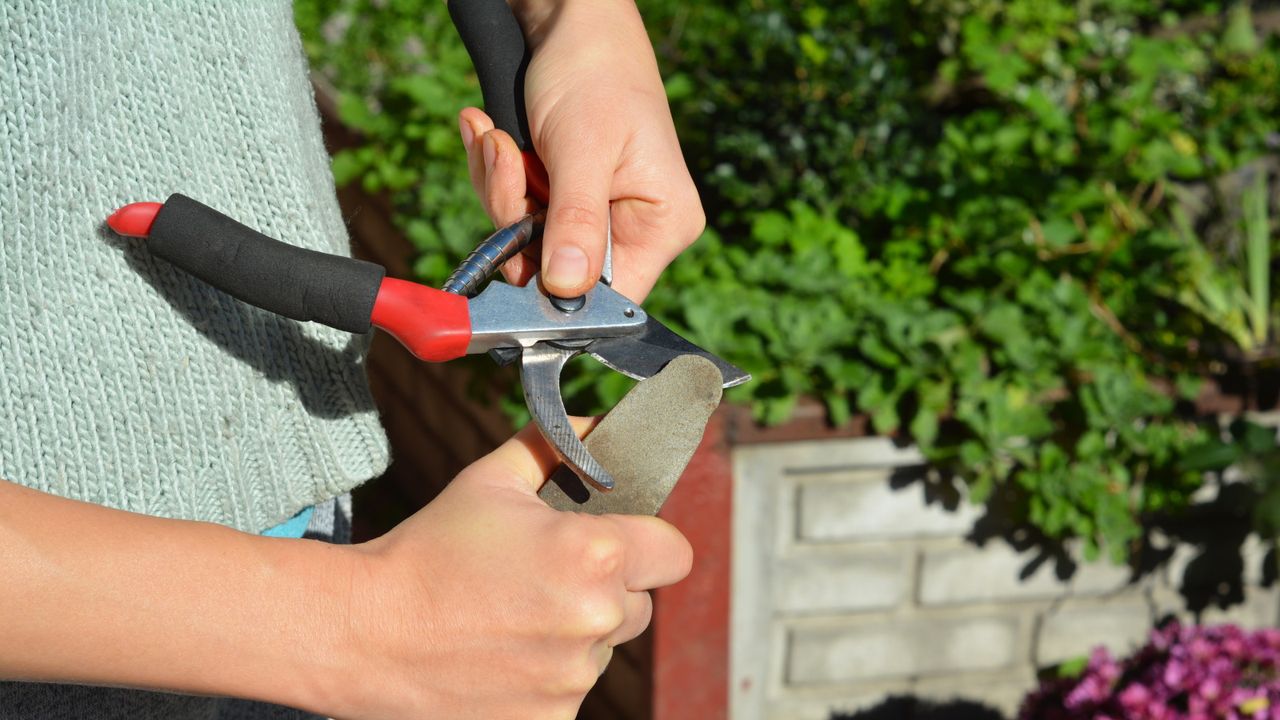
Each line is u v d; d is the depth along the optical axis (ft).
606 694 8.90
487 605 2.45
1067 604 8.52
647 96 3.79
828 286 8.01
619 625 2.57
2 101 2.64
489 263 3.30
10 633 2.18
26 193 2.69
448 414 10.37
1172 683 7.41
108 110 2.77
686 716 8.03
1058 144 9.34
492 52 3.90
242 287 2.73
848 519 8.00
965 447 7.50
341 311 2.80
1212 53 12.12
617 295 3.33
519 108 3.86
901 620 8.38
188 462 3.01
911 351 7.54
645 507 3.03
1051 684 8.13
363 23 12.15
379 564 2.49
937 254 8.52
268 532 3.35
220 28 2.91
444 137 9.59
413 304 2.93
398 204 9.87
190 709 3.48
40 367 2.77
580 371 7.55
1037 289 8.20
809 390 7.59
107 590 2.24
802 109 9.28
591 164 3.52
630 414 3.08
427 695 2.50
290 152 3.08
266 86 3.02
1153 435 7.79
